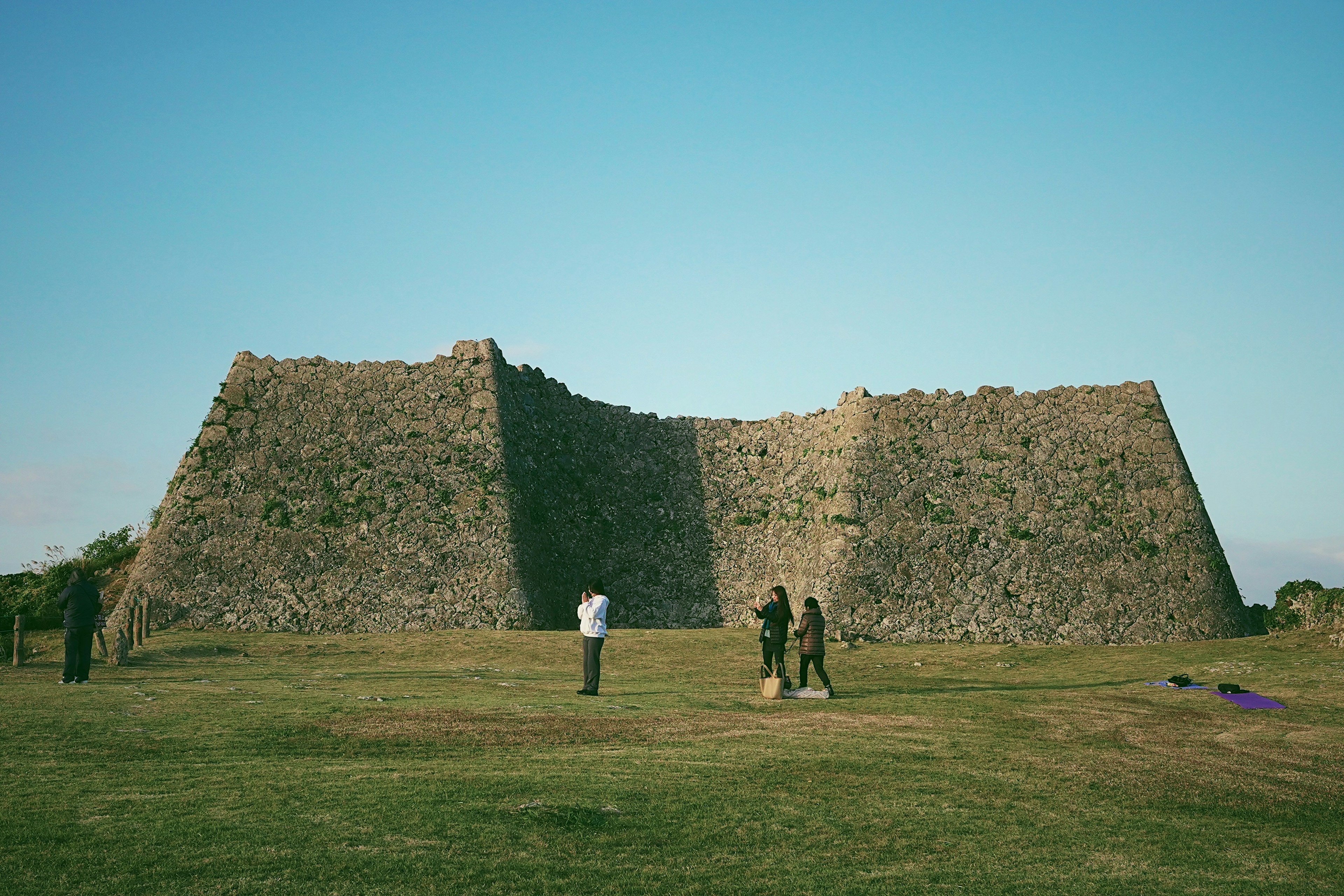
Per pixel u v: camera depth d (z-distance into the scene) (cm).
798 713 1509
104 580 3581
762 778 1019
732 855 773
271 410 3588
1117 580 3266
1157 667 2352
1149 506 3391
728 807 903
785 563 3659
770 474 3981
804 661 1831
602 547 3809
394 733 1220
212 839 743
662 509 3922
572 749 1158
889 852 799
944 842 831
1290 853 844
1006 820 906
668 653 2731
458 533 3356
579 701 1600
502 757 1093
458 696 1633
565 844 773
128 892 635
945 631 3197
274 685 1791
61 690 1609
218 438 3503
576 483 3891
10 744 1088
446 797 881
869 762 1114
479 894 661
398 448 3531
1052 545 3334
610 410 4128
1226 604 3234
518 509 3456
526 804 863
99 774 945
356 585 3238
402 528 3359
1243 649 2569
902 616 3222
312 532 3334
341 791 892
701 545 3841
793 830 845
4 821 770
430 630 3161
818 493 3672
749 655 2725
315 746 1131
